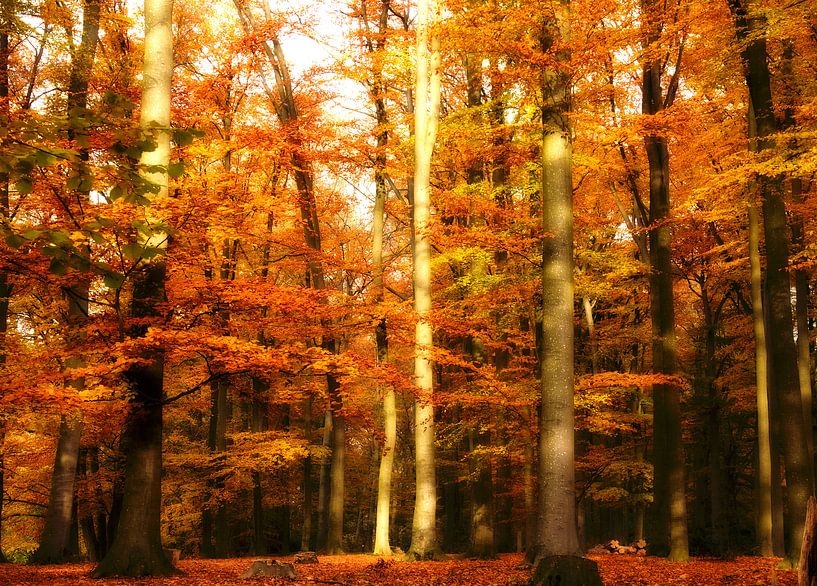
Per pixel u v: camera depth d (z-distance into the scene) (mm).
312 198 21234
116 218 9727
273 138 18344
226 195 16141
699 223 24047
